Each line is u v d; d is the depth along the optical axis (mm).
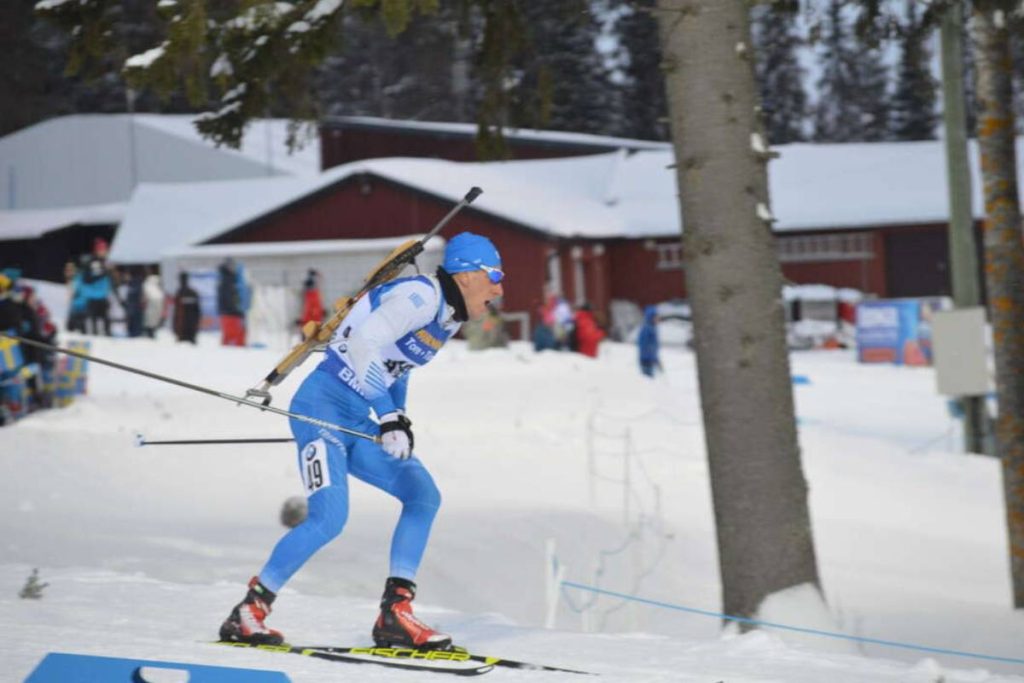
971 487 35688
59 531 24812
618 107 156500
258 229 98625
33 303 39625
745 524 17969
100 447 33688
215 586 17328
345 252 92188
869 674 13016
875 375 71438
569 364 49844
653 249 103875
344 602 16641
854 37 23156
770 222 18172
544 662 13047
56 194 142375
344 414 12977
